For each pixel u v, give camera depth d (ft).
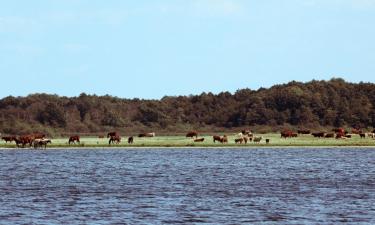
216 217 235.61
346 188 320.29
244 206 260.01
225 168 449.06
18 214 241.76
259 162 505.66
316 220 229.25
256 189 317.83
